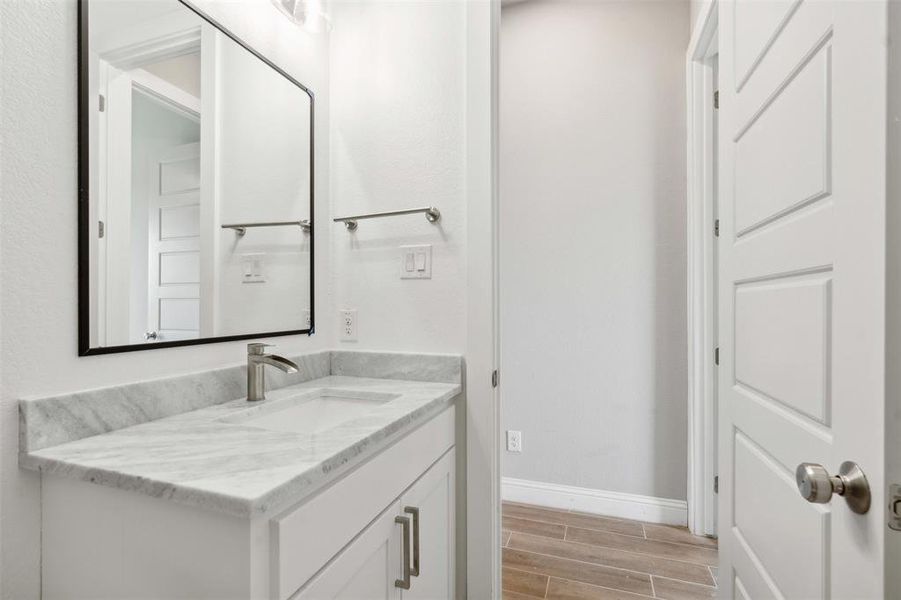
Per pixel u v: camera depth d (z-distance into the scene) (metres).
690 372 1.97
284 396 1.13
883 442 0.56
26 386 0.70
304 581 0.63
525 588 1.59
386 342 1.41
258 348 1.07
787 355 0.83
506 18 2.32
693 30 1.95
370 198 1.45
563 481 2.21
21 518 0.69
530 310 2.27
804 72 0.77
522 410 2.28
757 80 0.97
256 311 1.20
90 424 0.77
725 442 1.17
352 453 0.73
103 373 0.82
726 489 1.16
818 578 0.72
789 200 0.82
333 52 1.51
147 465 0.64
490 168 1.29
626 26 2.15
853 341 0.63
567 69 2.23
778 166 0.87
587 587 1.60
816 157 0.73
